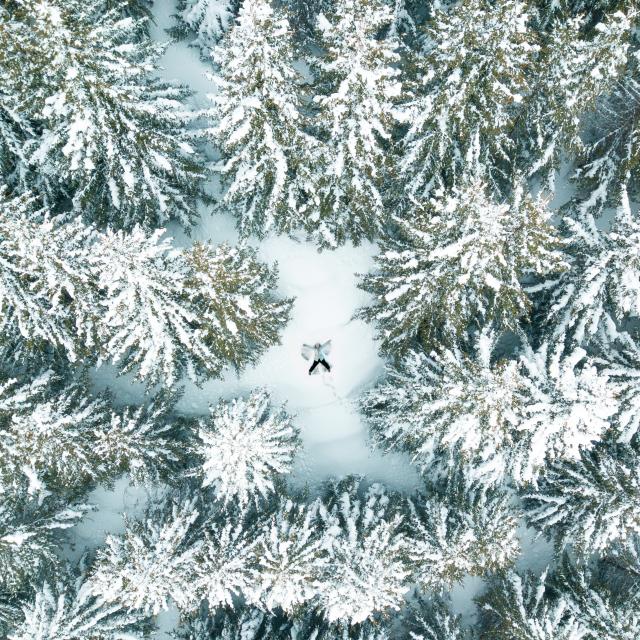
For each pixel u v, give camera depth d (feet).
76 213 47.29
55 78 35.19
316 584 45.24
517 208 41.06
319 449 64.44
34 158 41.47
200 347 45.24
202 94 62.95
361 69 35.99
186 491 55.06
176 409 61.93
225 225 61.93
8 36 33.09
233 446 41.88
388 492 61.82
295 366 63.98
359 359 64.49
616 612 52.54
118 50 35.81
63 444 44.27
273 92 37.04
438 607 60.64
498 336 50.88
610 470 49.01
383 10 35.04
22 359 49.37
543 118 50.44
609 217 65.05
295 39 61.62
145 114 41.63
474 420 40.55
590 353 54.39
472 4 36.37
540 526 58.29
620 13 39.93
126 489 61.00
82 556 57.62
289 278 63.16
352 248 63.05
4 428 43.32
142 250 34.99
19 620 50.62
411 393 51.75
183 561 44.96
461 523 51.90
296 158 45.29
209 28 58.18
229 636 54.13
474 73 39.70
